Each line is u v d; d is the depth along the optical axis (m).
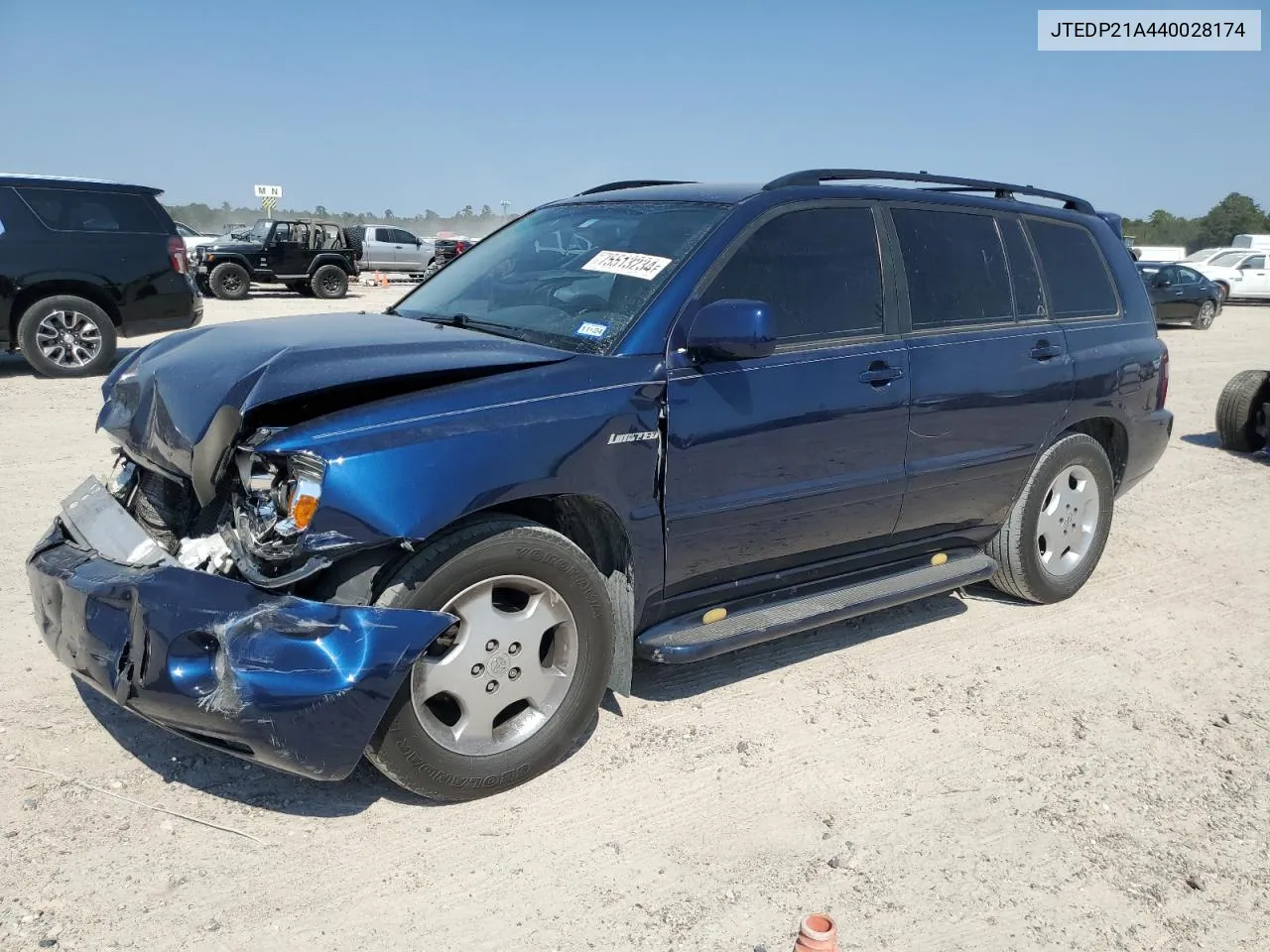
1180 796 3.59
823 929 2.25
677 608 3.81
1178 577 5.90
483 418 3.09
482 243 4.80
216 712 2.79
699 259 3.72
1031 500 5.01
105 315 11.03
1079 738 3.96
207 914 2.72
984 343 4.58
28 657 4.08
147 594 2.87
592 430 3.28
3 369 11.48
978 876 3.09
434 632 2.94
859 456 4.12
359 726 2.85
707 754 3.69
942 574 4.64
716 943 2.74
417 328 3.74
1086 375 5.07
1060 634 5.00
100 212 10.99
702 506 3.66
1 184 10.48
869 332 4.18
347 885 2.88
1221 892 3.09
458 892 2.88
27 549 5.27
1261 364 16.27
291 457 2.87
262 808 3.21
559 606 3.32
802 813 3.36
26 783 3.24
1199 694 4.41
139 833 3.04
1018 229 4.97
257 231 24.45
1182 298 21.97
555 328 3.72
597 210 4.38
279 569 2.90
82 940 2.60
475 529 3.09
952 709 4.14
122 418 3.54
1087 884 3.08
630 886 2.95
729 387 3.66
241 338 3.54
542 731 3.37
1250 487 8.09
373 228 34.88
